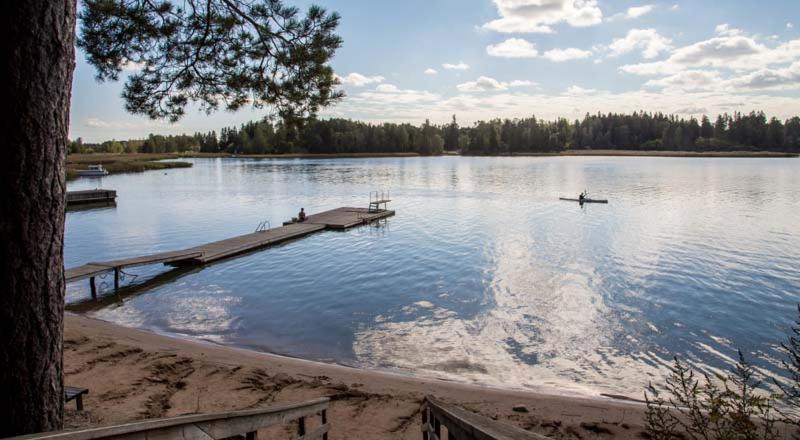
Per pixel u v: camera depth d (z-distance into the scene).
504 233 23.02
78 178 62.81
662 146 143.50
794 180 51.03
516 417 6.32
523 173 67.88
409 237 22.62
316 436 3.79
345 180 57.94
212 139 158.25
